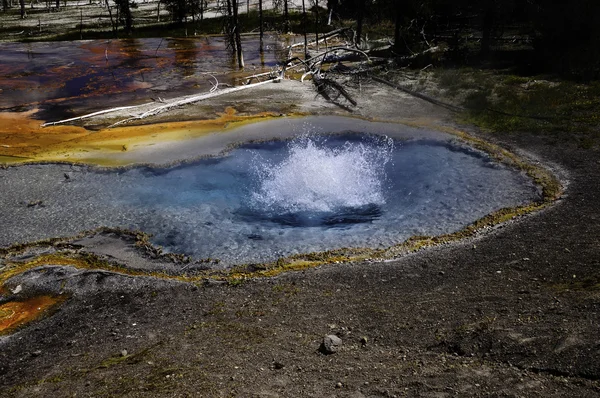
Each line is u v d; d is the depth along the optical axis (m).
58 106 21.84
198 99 21.80
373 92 22.53
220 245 10.40
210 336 6.96
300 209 12.08
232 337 6.81
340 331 6.81
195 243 10.50
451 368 5.27
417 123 18.00
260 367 5.76
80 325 7.93
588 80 21.36
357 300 7.89
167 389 5.27
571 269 7.81
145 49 38.03
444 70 25.11
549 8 25.05
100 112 20.06
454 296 7.56
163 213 11.78
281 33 44.00
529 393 4.54
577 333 5.29
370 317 7.17
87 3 85.88
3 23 61.09
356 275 8.88
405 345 6.17
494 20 27.72
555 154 14.26
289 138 16.88
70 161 14.92
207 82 26.23
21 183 13.40
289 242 10.44
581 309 5.93
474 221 10.73
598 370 4.64
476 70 24.56
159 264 9.73
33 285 9.11
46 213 11.77
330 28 42.62
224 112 20.03
